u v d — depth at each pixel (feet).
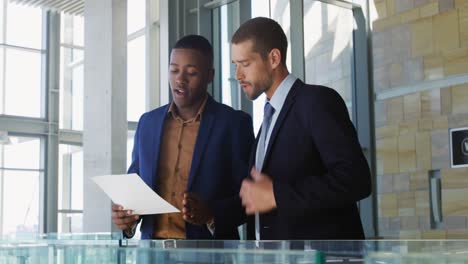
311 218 7.09
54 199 51.44
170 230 8.90
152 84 22.35
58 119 52.26
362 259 3.82
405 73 20.92
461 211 18.97
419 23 20.57
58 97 52.49
